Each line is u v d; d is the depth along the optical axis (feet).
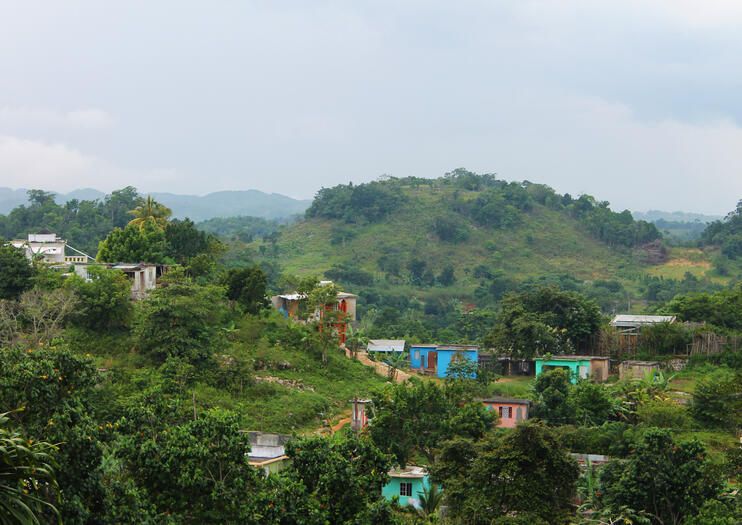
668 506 123.95
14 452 54.90
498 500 122.01
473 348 265.34
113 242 260.62
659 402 196.95
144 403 99.66
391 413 155.84
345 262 596.70
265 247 639.76
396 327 364.79
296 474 92.07
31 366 74.08
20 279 201.98
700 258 609.83
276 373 209.56
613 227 650.84
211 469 85.20
